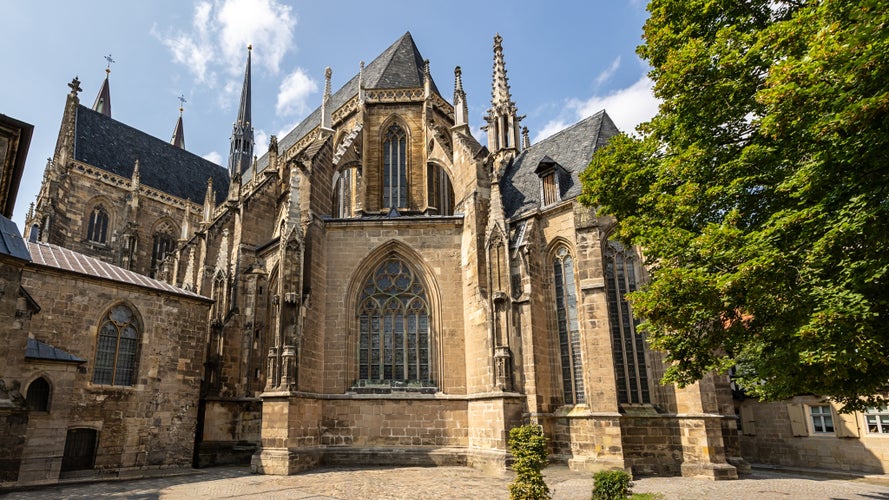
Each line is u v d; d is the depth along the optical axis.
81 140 61.88
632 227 18.38
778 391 15.29
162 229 65.06
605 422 25.77
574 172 32.25
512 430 17.00
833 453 31.69
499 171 38.75
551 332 29.98
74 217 57.41
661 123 18.16
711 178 15.86
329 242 32.22
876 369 13.10
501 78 45.19
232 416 33.22
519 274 29.86
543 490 15.96
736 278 12.73
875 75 10.59
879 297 12.26
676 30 17.92
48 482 23.17
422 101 40.81
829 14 11.95
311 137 47.62
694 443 25.20
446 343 30.56
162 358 30.31
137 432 28.44
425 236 32.47
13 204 23.61
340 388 29.73
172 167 73.12
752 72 14.64
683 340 17.00
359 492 20.61
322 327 30.56
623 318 28.44
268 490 21.27
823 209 12.21
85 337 27.39
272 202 40.72
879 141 10.66
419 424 29.11
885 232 11.09
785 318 12.91
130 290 29.58
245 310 35.75
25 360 23.53
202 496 20.12
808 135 12.42
